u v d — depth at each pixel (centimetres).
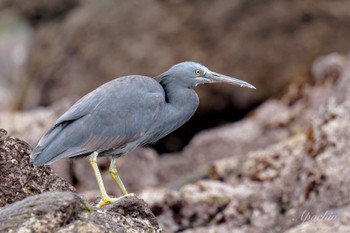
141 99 873
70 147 829
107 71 2306
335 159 1212
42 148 810
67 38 2430
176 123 917
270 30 2209
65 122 841
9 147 770
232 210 1247
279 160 1373
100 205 801
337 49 2183
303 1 2225
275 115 1827
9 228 628
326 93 1792
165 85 922
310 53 2178
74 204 653
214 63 2206
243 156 1448
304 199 1197
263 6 2234
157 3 2333
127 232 696
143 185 1574
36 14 2570
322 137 1266
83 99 865
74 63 2378
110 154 875
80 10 2478
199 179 1431
